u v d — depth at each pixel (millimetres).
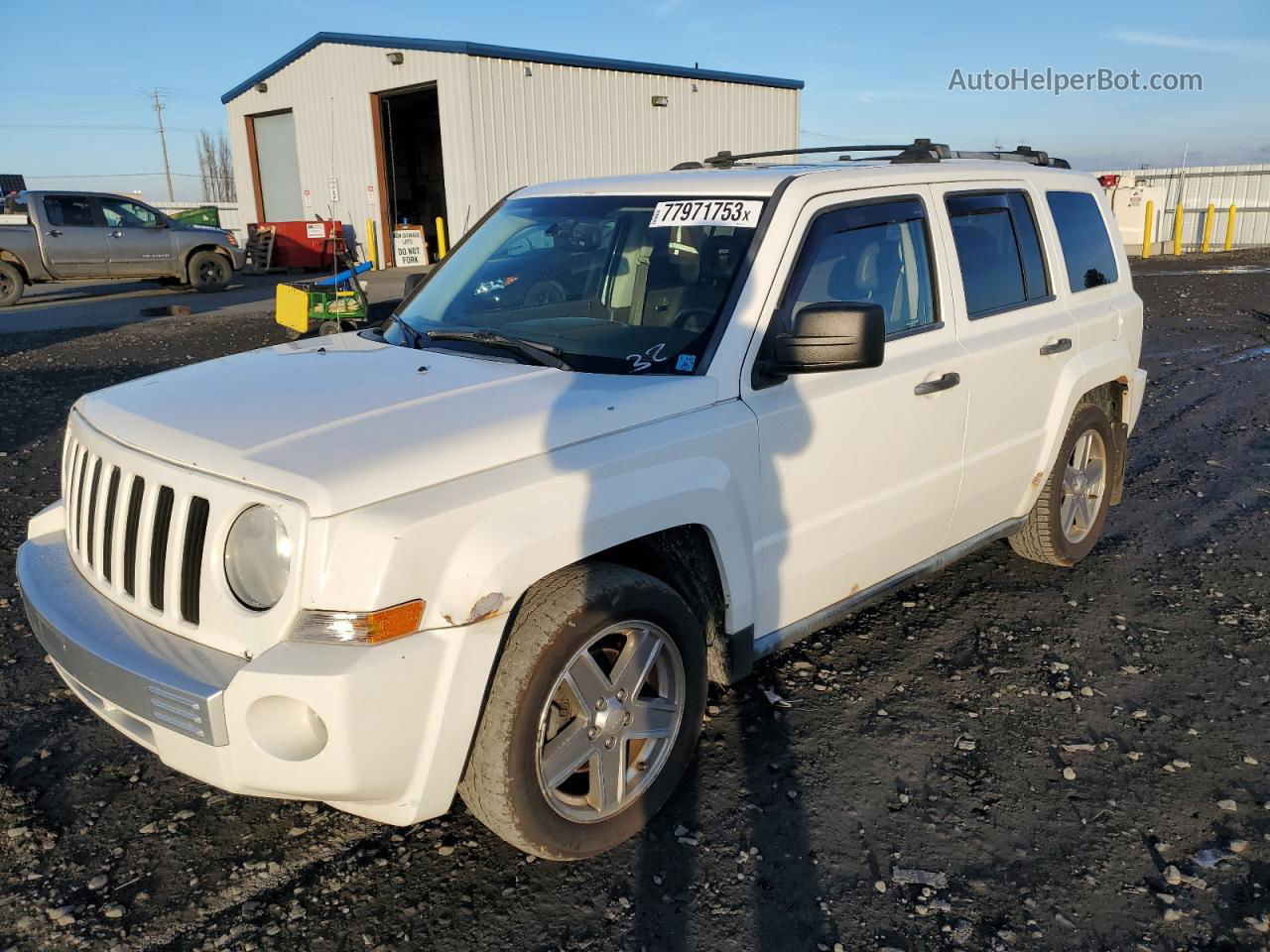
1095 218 5164
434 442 2602
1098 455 5156
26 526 5750
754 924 2688
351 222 27031
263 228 26047
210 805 3189
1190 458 7395
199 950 2578
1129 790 3295
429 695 2439
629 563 3170
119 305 18438
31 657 4145
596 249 3758
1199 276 21469
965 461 4133
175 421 2830
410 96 26062
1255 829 3096
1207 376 10453
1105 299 5078
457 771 2566
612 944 2609
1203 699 3889
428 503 2461
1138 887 2844
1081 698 3893
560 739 2775
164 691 2412
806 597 3580
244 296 20281
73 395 9641
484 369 3223
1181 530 5812
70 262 19125
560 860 2857
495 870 2891
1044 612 4676
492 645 2523
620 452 2828
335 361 3408
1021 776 3373
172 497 2617
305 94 27047
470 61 22797
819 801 3225
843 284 3615
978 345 4121
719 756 3477
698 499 2992
